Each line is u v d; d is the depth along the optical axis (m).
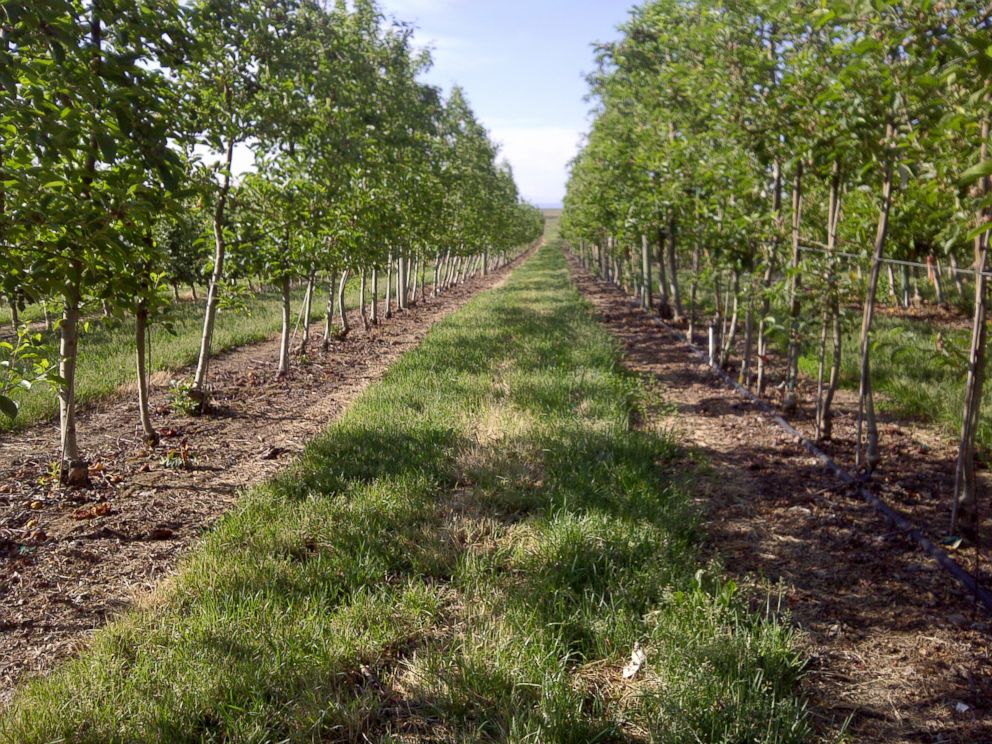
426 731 2.95
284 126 8.23
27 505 5.25
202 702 2.94
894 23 4.04
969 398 4.54
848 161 6.20
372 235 13.15
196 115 7.58
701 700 2.93
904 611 3.91
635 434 6.90
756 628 3.51
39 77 3.77
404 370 9.99
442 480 5.76
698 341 13.44
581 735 2.84
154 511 5.23
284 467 6.31
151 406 8.34
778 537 4.88
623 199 15.00
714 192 9.42
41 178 3.94
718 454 6.75
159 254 5.29
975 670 3.37
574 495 5.18
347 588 4.00
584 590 3.83
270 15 8.04
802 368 10.16
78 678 3.10
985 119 3.58
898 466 6.15
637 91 12.54
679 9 9.15
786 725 2.84
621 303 21.09
